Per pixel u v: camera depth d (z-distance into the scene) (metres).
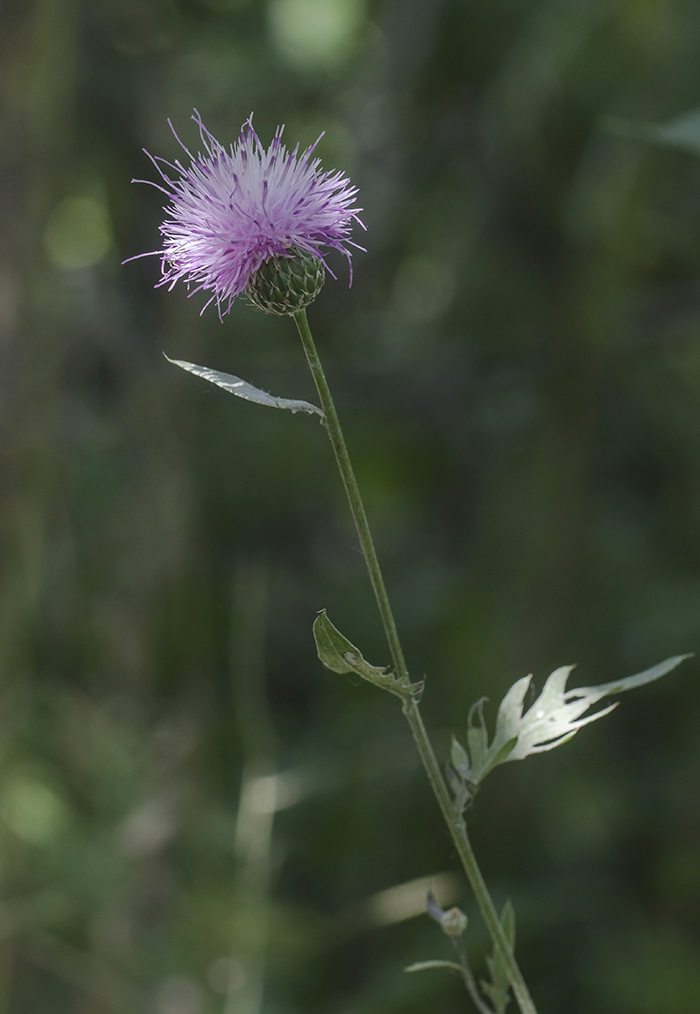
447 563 5.18
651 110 3.93
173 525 3.88
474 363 4.68
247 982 2.94
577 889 4.10
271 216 1.09
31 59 3.07
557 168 4.34
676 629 4.52
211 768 3.52
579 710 1.09
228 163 1.13
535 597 4.53
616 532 4.82
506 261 4.62
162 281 1.16
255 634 3.01
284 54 5.14
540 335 4.55
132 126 4.74
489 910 1.11
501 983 1.13
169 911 3.12
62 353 3.57
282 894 3.79
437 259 5.24
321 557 5.36
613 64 4.04
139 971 3.08
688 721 4.55
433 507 5.29
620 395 4.73
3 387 3.17
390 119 5.03
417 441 4.98
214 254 1.11
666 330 4.27
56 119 3.19
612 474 4.95
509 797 4.27
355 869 3.88
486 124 4.66
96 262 4.64
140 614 3.72
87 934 3.43
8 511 3.19
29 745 3.37
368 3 5.32
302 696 5.04
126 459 4.08
